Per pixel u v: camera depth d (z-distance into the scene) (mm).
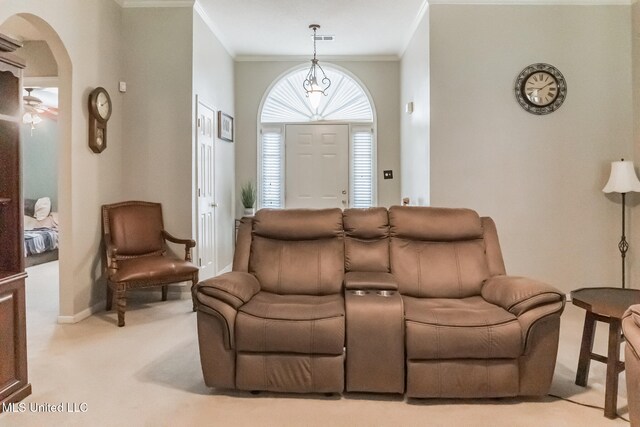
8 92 2230
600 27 4051
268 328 2131
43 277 5406
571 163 4098
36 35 4215
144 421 1975
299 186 6312
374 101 6129
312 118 6285
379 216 2809
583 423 1977
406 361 2154
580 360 2350
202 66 4547
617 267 4109
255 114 6137
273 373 2174
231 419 1999
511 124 4090
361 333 2164
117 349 2857
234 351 2191
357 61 6102
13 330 2135
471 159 4105
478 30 4074
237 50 5816
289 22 4797
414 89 4930
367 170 6262
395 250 2736
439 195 4125
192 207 4242
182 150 4211
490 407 2125
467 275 2629
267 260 2725
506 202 4113
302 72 6238
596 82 4062
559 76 4047
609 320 2102
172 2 4156
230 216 5852
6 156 2225
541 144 4094
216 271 5125
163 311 3752
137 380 2398
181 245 4219
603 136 4078
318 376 2162
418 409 2102
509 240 4125
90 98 3600
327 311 2189
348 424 1963
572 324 3389
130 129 4211
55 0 3162
